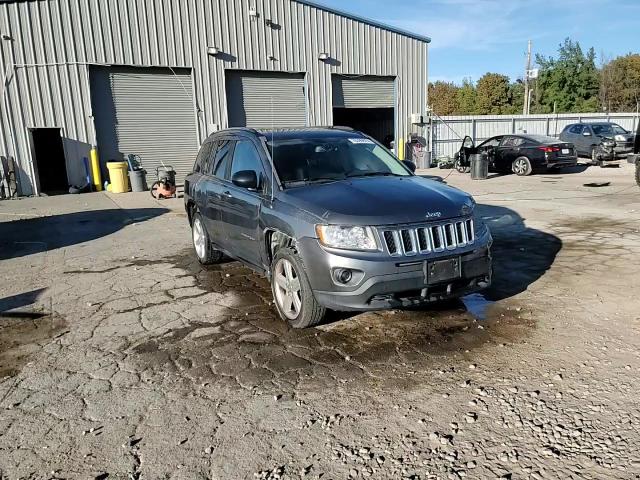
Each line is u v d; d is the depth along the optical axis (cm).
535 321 458
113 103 1794
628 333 423
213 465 274
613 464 263
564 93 5888
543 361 379
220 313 510
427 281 411
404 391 345
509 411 315
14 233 1023
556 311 480
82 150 1745
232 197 568
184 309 525
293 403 334
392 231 407
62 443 297
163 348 427
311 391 348
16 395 355
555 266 636
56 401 345
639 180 1335
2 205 1461
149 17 1788
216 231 633
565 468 262
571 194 1297
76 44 1692
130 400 344
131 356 413
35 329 480
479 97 6412
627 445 278
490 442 286
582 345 403
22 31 1628
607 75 5862
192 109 1917
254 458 279
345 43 2183
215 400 340
